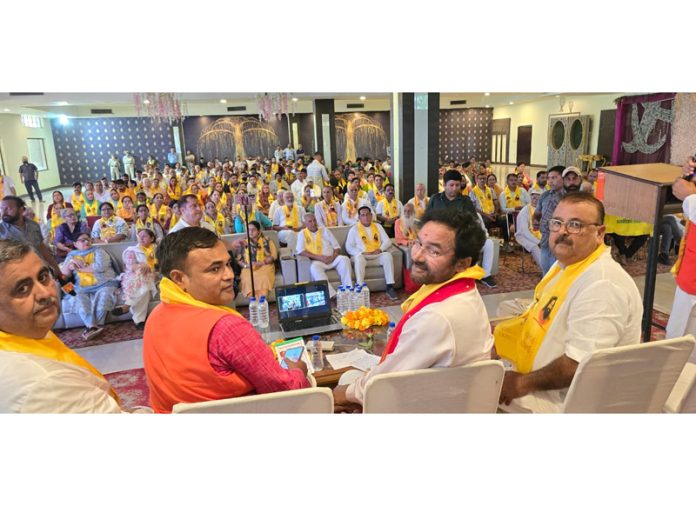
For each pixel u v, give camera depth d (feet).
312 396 3.76
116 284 13.99
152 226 17.85
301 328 10.77
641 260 18.67
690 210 7.41
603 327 4.65
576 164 49.11
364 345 9.20
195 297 4.12
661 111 28.66
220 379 3.85
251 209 19.20
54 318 3.75
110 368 11.24
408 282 16.16
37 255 3.71
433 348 4.02
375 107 62.23
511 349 5.82
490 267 16.55
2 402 3.33
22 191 51.29
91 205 28.17
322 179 35.32
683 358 4.49
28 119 53.57
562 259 5.18
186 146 62.34
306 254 15.80
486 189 22.72
